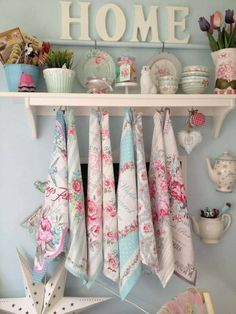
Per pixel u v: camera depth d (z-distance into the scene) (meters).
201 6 1.24
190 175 1.26
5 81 1.15
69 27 1.16
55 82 1.03
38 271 1.04
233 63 1.08
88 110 1.18
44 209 1.04
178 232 1.12
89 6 1.18
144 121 1.22
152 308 1.25
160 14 1.22
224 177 1.20
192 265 1.11
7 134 1.16
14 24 1.15
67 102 1.02
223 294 1.29
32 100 1.00
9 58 1.04
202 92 1.13
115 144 1.21
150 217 1.05
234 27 1.10
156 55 1.21
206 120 1.26
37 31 1.16
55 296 1.12
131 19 1.21
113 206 1.05
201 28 1.14
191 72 1.10
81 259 1.01
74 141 1.05
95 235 1.04
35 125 1.14
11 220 1.18
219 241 1.27
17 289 1.19
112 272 1.04
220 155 1.26
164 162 1.10
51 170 1.04
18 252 1.16
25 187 1.18
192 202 1.26
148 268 1.13
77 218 1.01
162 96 1.05
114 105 1.04
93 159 1.05
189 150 1.16
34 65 1.06
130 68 1.10
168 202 1.08
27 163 1.17
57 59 1.04
